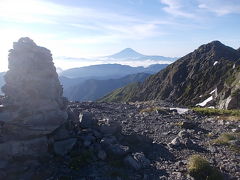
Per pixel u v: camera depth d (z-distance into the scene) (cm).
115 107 5003
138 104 5809
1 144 1884
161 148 2366
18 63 2098
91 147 2119
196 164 1873
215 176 1798
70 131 2252
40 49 2231
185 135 2711
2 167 1817
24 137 1947
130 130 2872
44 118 2045
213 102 10669
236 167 1984
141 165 1978
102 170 1898
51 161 1966
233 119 3722
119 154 2075
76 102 5638
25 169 1844
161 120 3594
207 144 2497
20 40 2184
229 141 2538
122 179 1806
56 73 2292
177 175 1853
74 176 1827
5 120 1930
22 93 2038
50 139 2075
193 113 4378
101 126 2444
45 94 2108
